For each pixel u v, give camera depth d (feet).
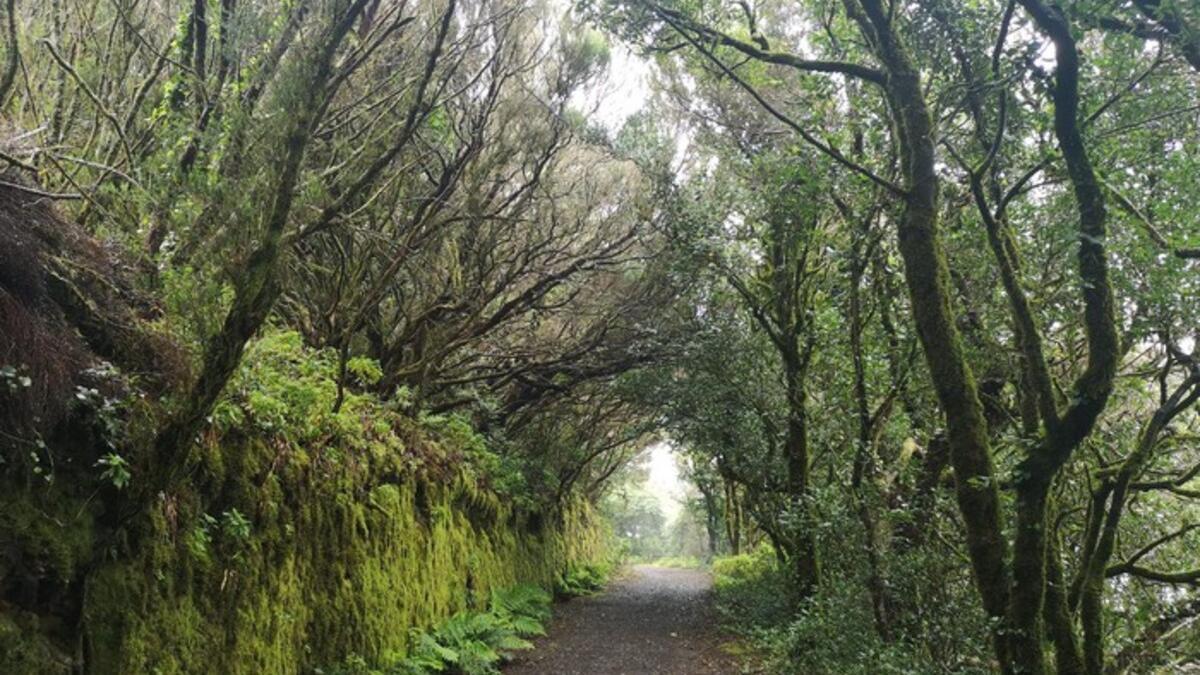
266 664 18.66
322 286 35.42
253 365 19.40
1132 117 18.22
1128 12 16.02
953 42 19.19
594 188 41.37
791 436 38.63
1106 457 23.70
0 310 11.84
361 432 26.55
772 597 43.78
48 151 15.40
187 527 15.72
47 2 21.71
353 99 27.96
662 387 46.55
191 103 18.80
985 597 16.92
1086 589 18.37
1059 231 18.95
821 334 35.50
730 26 23.56
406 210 34.73
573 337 51.24
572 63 34.73
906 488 29.30
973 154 22.06
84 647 12.89
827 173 25.07
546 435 64.28
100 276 15.08
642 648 39.70
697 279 41.45
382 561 26.91
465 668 29.25
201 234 14.29
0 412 11.59
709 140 40.93
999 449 23.49
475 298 39.50
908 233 18.17
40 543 12.15
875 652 23.54
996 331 23.35
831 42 22.12
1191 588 22.90
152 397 14.94
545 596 49.52
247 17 16.97
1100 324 15.93
